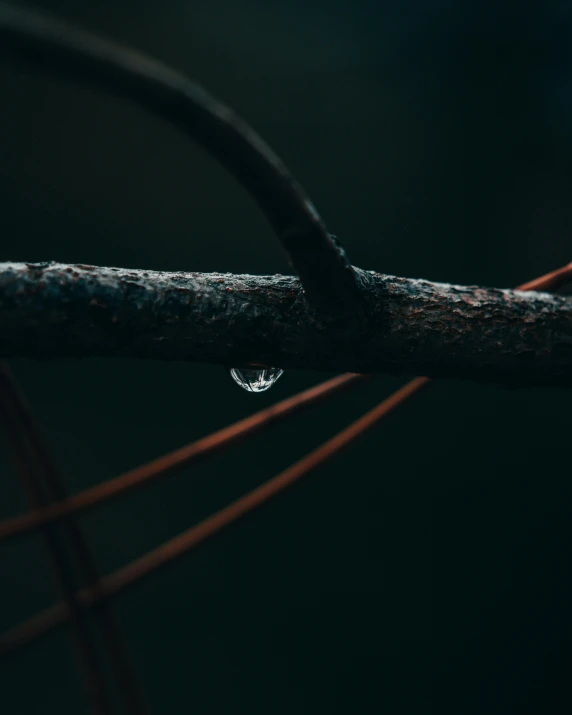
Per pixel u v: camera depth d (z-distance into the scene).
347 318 0.10
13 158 0.52
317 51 0.56
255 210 0.53
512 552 0.53
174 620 0.51
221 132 0.09
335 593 0.52
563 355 0.11
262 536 0.53
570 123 0.53
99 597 0.14
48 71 0.09
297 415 0.13
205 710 0.50
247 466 0.53
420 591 0.52
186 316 0.10
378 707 0.51
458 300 0.11
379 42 0.56
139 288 0.10
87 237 0.53
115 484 0.13
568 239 0.53
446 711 0.51
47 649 0.47
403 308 0.11
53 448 0.52
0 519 0.50
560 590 0.52
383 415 0.14
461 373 0.11
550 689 0.50
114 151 0.53
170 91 0.09
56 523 0.14
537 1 0.53
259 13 0.56
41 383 0.53
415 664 0.51
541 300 0.11
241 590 0.52
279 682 0.51
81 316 0.10
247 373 0.15
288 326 0.10
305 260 0.10
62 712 0.46
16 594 0.49
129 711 0.14
